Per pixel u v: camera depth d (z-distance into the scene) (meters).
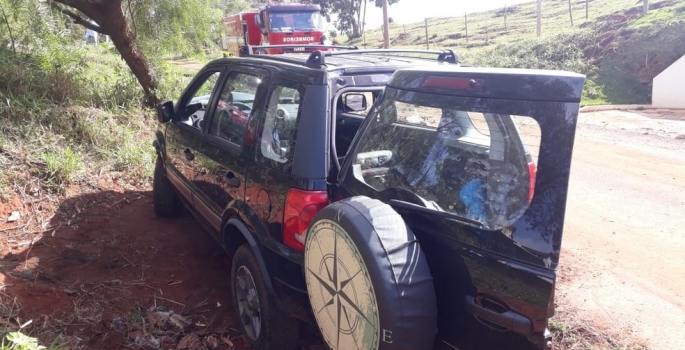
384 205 2.64
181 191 5.28
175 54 11.33
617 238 6.09
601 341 4.03
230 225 4.03
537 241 2.27
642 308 4.53
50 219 5.50
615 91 17.45
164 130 5.74
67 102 7.83
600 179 8.49
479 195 2.60
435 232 2.61
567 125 2.23
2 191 5.52
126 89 9.28
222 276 4.93
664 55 17.53
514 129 2.51
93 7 8.65
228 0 39.31
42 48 8.83
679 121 13.07
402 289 2.38
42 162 6.22
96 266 4.86
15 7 8.42
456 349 2.60
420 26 48.09
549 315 2.25
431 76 2.75
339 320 2.72
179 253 5.30
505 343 2.38
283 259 3.38
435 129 2.95
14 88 7.53
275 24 19.38
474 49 27.22
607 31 20.72
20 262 4.65
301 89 3.50
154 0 10.34
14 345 3.13
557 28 27.89
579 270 5.24
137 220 5.91
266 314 3.55
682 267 5.33
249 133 3.89
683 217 6.77
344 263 2.61
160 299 4.47
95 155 7.01
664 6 21.52
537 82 2.33
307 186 3.26
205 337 4.01
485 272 2.40
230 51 24.47
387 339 2.39
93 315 4.08
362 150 3.15
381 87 3.71
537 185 2.30
